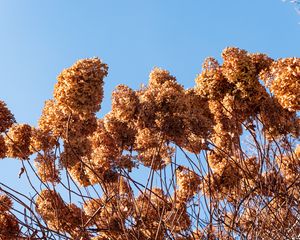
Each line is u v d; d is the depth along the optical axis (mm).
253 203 2395
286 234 2287
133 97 2207
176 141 2234
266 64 2262
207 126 2227
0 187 2162
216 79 2258
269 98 2307
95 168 2400
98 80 2156
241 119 2346
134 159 2373
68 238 2197
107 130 2377
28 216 2172
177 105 2172
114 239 2318
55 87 2166
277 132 2334
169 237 2236
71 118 2359
